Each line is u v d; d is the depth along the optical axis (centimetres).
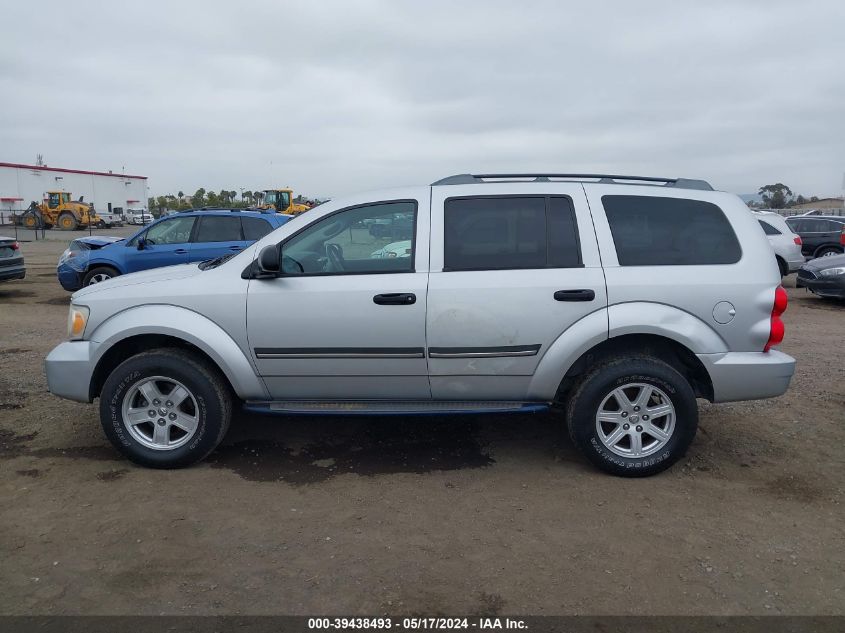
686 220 447
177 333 442
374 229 452
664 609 306
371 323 433
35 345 846
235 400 552
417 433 533
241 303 442
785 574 335
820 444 506
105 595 315
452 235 441
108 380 448
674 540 367
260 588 322
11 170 5572
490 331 430
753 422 554
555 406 483
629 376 431
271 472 457
